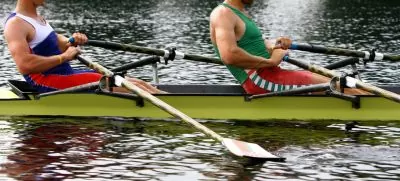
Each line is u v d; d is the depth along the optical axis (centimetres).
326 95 1340
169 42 2605
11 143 1170
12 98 1342
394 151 1150
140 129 1273
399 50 2462
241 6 1351
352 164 1081
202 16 3694
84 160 1086
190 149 1154
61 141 1186
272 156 1104
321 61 2173
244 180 1004
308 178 1016
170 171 1041
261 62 1339
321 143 1196
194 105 1341
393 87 1424
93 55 2242
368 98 1347
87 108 1348
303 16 3744
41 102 1345
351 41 2702
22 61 1305
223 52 1323
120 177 1009
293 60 1395
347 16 3744
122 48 1433
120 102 1345
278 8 4281
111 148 1152
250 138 1227
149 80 1820
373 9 4191
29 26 1319
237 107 1350
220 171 1043
